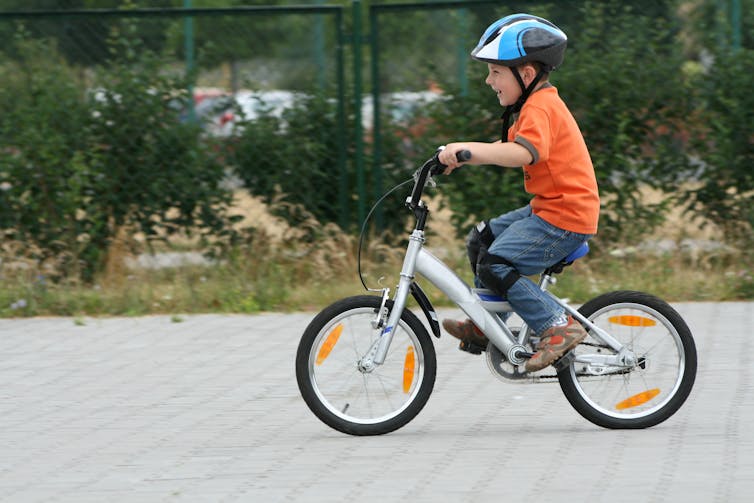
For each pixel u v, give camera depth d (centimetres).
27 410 1802
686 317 2408
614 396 1666
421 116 2812
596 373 1647
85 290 2686
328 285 2695
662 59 2762
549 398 1836
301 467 1483
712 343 2172
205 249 2847
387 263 2780
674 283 2630
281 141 2822
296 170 2825
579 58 2775
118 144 2808
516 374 1650
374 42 2784
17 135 2788
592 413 1648
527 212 1630
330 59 2802
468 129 2802
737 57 2748
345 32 2795
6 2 3328
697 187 2800
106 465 1505
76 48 2792
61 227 2805
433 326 1623
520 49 1557
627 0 2761
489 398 1838
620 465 1468
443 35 2784
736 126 2767
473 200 2809
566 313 1633
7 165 2783
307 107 2814
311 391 1625
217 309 2577
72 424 1716
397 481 1415
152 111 2805
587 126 2797
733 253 2778
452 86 2797
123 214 2827
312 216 2834
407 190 2820
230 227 2844
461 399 1834
